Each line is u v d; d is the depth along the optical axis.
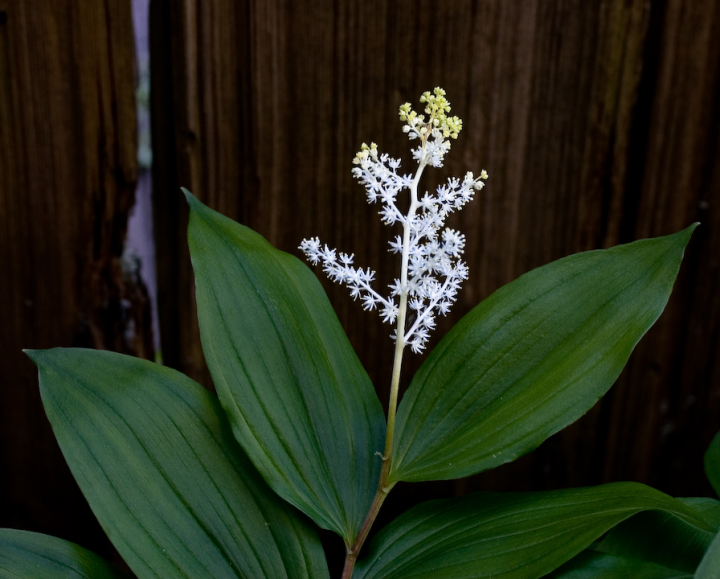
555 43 0.40
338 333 0.35
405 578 0.31
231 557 0.31
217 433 0.33
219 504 0.32
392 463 0.33
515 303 0.33
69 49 0.40
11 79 0.41
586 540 0.29
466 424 0.33
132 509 0.31
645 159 0.41
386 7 0.40
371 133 0.41
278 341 0.34
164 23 0.40
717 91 0.40
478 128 0.41
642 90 0.40
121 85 0.41
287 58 0.41
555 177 0.41
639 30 0.39
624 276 0.33
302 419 0.33
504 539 0.31
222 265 0.34
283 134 0.41
